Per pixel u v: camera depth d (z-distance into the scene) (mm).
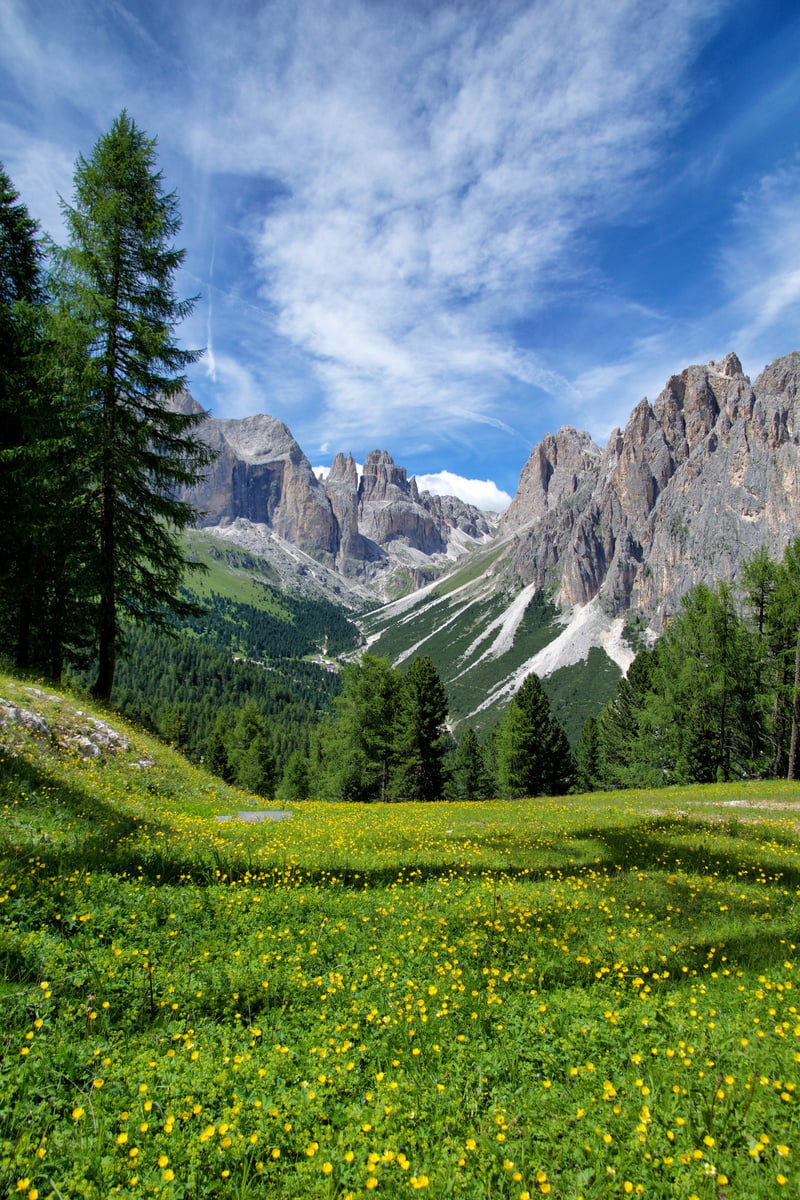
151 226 21062
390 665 60719
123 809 13406
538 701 71312
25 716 15812
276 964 6590
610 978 6703
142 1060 4688
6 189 24266
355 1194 3521
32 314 20203
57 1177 3648
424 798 62750
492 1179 3779
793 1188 3578
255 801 21172
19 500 21578
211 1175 3789
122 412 21328
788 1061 4812
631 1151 3920
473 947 7375
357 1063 5020
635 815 20109
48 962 5855
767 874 11859
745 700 45156
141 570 23641
